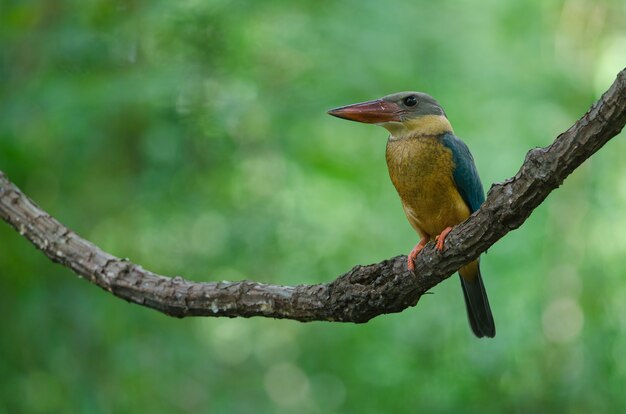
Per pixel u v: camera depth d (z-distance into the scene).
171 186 12.07
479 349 12.99
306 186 13.01
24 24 11.36
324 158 12.54
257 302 6.59
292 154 12.18
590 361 12.53
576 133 5.31
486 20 14.41
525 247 13.05
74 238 7.03
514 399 12.99
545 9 13.86
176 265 12.51
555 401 12.69
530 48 14.04
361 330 13.95
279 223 12.62
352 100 12.07
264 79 12.34
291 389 16.33
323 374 14.52
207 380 13.68
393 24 12.62
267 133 12.15
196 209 12.22
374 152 13.39
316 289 6.47
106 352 11.55
